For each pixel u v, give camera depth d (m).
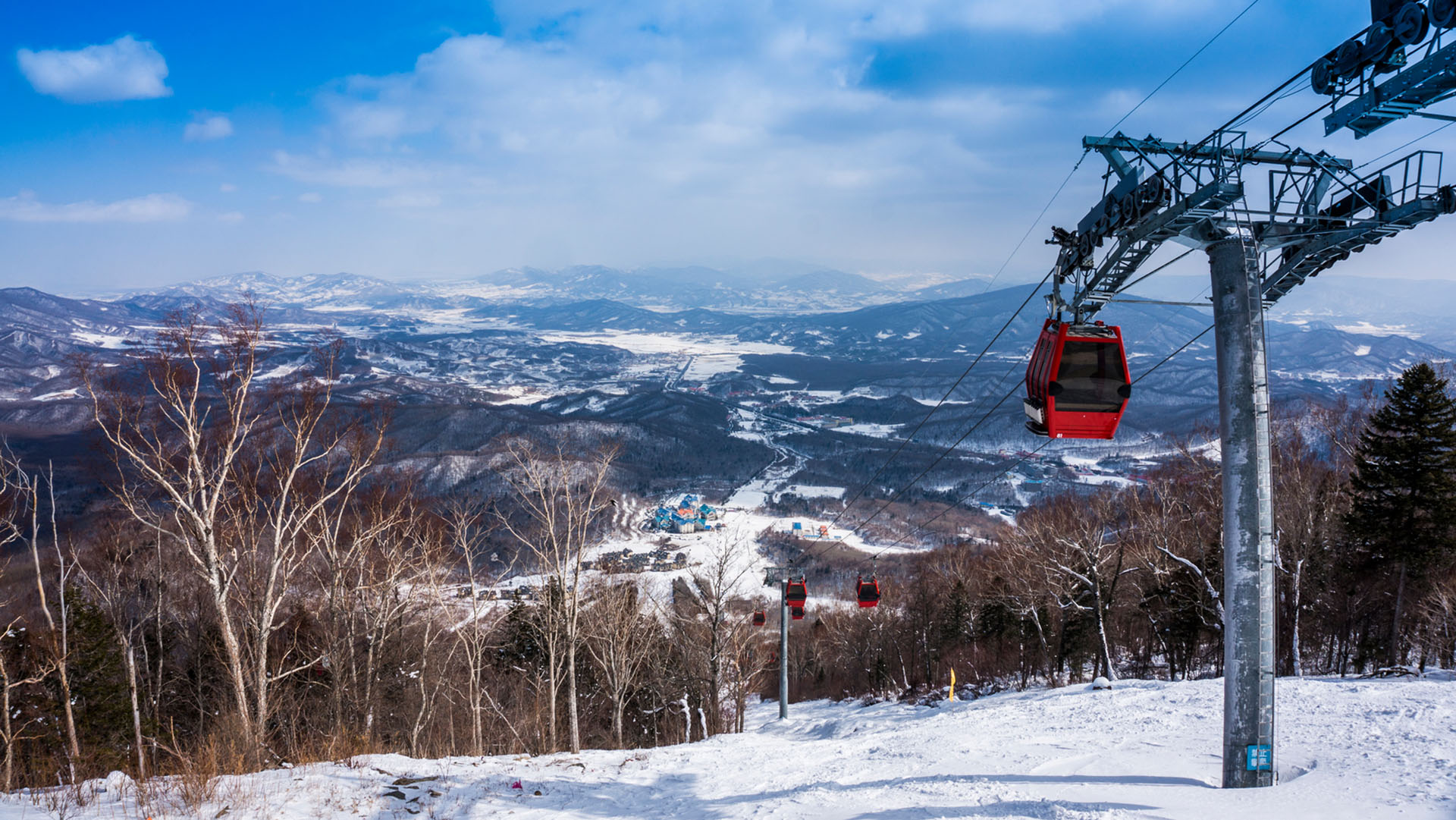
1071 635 41.84
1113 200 9.84
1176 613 37.25
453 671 34.91
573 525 30.06
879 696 52.06
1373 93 6.84
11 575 31.81
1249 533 8.80
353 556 28.92
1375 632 37.50
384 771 13.31
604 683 40.28
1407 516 32.22
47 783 15.70
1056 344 10.96
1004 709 20.89
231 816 10.05
